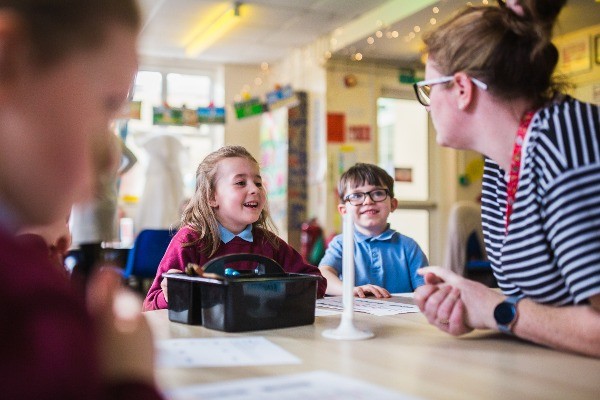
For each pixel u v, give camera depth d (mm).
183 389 626
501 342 930
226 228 1798
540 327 863
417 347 887
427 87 1042
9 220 379
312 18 5055
